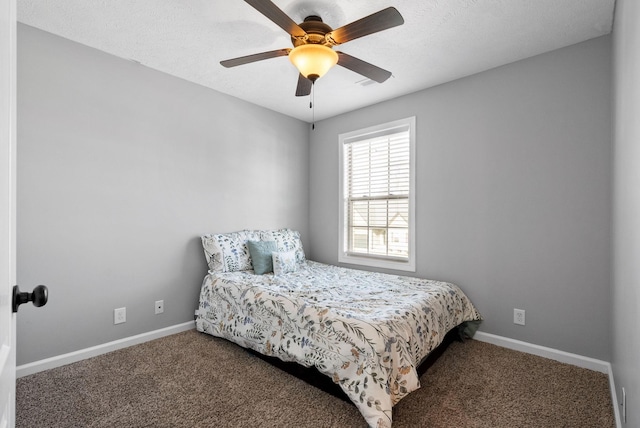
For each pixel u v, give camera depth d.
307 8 1.90
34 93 2.12
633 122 1.21
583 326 2.23
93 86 2.37
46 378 2.05
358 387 1.61
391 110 3.29
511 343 2.53
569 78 2.29
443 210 2.92
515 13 1.93
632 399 1.25
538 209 2.41
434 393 1.91
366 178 3.57
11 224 0.74
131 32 2.17
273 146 3.69
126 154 2.54
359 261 3.56
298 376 2.08
